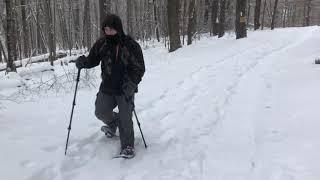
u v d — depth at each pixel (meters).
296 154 3.52
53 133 4.11
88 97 5.68
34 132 4.12
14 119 4.54
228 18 22.72
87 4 21.22
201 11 22.34
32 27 21.52
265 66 8.05
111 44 3.60
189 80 6.88
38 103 5.34
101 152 3.74
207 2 21.62
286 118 4.48
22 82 6.52
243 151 3.71
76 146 3.79
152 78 7.23
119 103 3.66
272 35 15.38
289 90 5.66
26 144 3.76
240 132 4.21
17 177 3.11
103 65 3.66
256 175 3.22
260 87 6.09
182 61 9.48
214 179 3.19
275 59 8.98
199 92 6.02
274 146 3.74
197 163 3.51
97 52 3.67
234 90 6.03
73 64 9.42
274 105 5.03
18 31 17.39
